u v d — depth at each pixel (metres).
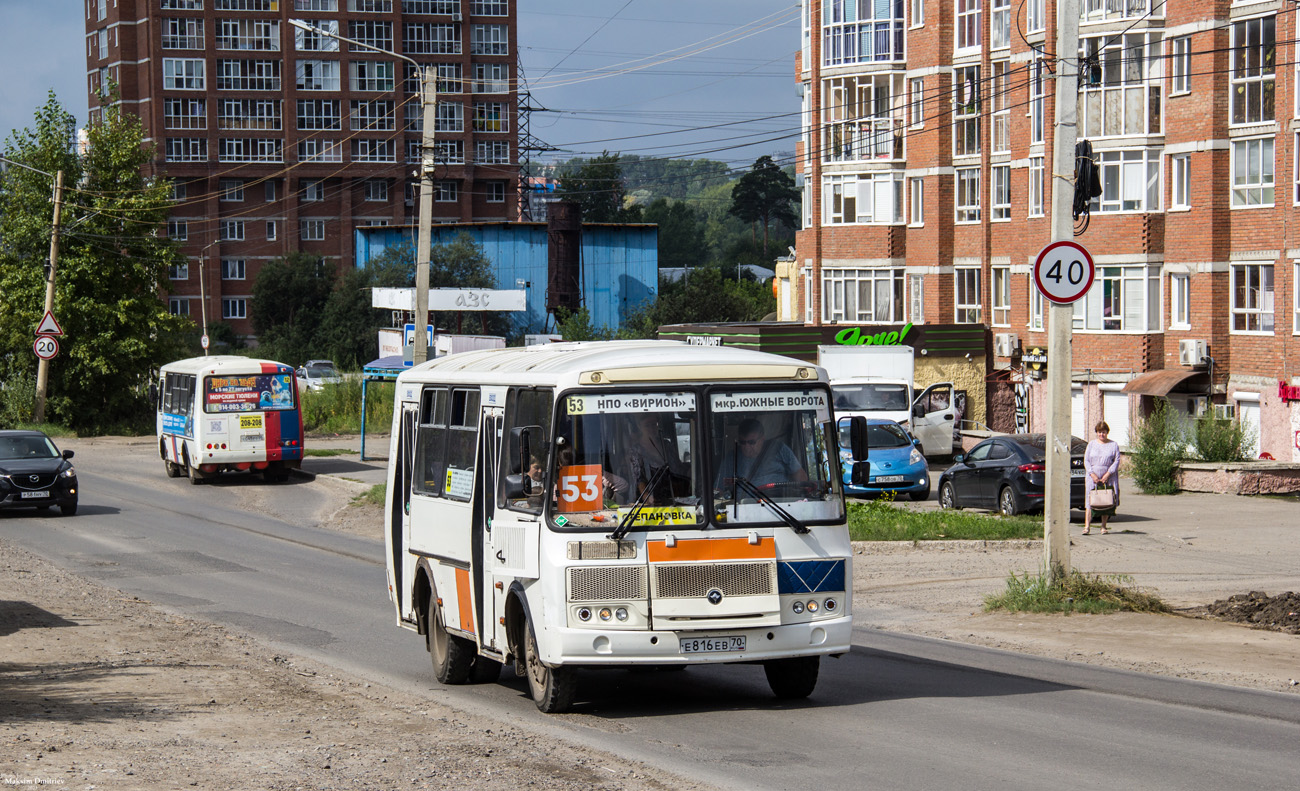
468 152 121.50
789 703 10.63
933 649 13.56
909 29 52.81
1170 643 13.36
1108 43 43.12
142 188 57.47
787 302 76.62
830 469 10.31
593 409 9.92
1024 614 15.45
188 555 22.89
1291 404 38.25
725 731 9.55
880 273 53.28
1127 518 26.83
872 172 53.28
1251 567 19.92
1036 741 9.02
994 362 48.59
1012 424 48.91
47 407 54.84
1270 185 39.34
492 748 8.81
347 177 119.06
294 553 23.33
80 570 20.97
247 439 36.31
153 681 11.55
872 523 23.52
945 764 8.37
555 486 9.88
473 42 122.00
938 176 51.88
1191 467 32.34
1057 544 15.87
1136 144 42.75
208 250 116.56
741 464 10.07
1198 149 41.06
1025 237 47.56
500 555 10.64
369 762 8.31
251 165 117.19
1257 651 12.83
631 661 9.73
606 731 9.62
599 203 149.38
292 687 11.48
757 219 167.38
